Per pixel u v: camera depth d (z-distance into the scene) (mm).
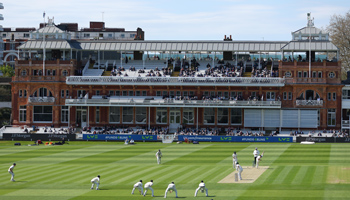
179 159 82062
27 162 81938
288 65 119375
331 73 118375
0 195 57031
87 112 123375
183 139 108375
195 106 118125
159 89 122562
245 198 53188
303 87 117812
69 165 77812
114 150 95625
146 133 113438
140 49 128125
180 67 126938
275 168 70625
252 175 65500
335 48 121062
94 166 76250
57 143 106750
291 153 86688
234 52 129500
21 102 125688
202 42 127750
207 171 69312
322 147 95312
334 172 66375
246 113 118312
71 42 130250
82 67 130375
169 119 121750
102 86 123438
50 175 68688
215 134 112125
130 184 61562
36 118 125250
